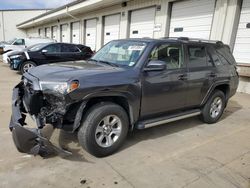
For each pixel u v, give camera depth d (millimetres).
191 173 3096
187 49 4312
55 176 2871
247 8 8414
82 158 3316
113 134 3443
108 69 3473
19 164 3078
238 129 4887
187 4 10414
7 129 4176
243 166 3340
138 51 3809
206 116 4945
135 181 2861
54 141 3758
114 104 3365
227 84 5152
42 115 3113
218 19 9102
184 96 4281
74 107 3064
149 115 3875
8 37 41219
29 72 3654
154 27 12008
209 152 3736
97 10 17109
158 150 3713
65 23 23281
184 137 4301
